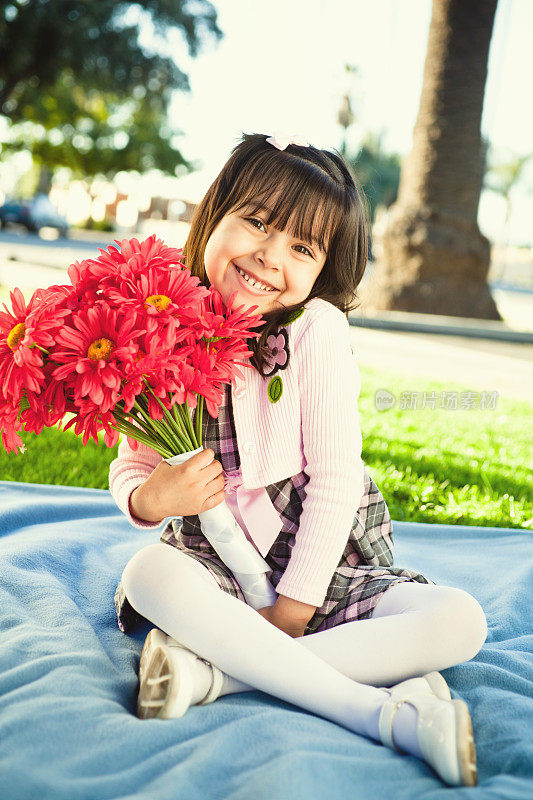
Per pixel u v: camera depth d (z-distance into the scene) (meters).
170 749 1.13
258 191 1.49
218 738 1.15
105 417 1.26
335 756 1.12
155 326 1.21
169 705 1.21
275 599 1.48
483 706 1.35
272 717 1.21
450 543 2.37
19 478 2.77
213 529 1.43
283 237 1.49
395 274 10.10
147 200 33.59
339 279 1.63
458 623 1.35
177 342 1.28
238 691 1.35
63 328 1.20
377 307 10.12
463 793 1.06
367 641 1.36
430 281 10.01
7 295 7.04
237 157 1.57
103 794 1.03
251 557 1.46
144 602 1.33
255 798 1.02
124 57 12.95
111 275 1.28
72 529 2.18
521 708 1.32
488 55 9.59
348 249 1.59
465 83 9.56
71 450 3.12
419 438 3.91
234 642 1.28
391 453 3.50
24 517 2.20
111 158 27.06
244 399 1.51
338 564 1.54
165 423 1.37
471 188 9.91
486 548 2.32
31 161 29.86
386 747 1.20
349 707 1.26
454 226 9.89
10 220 21.11
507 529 2.43
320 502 1.46
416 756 1.17
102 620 1.66
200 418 1.46
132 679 1.37
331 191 1.53
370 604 1.46
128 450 1.66
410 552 2.25
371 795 1.07
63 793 1.02
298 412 1.52
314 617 1.49
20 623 1.51
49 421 1.25
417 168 9.98
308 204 1.49
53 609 1.59
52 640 1.44
